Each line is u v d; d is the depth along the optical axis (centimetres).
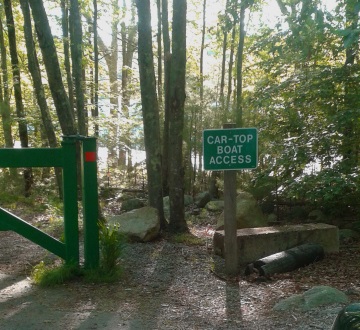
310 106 906
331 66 913
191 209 1152
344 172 787
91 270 612
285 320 464
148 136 885
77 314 500
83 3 1387
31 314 501
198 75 1747
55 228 937
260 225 866
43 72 1820
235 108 1184
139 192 1387
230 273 643
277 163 858
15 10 1675
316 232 731
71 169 597
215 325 468
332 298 498
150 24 877
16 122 1545
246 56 1609
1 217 589
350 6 527
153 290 580
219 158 619
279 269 641
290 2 790
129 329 461
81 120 1198
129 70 1798
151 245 792
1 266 689
